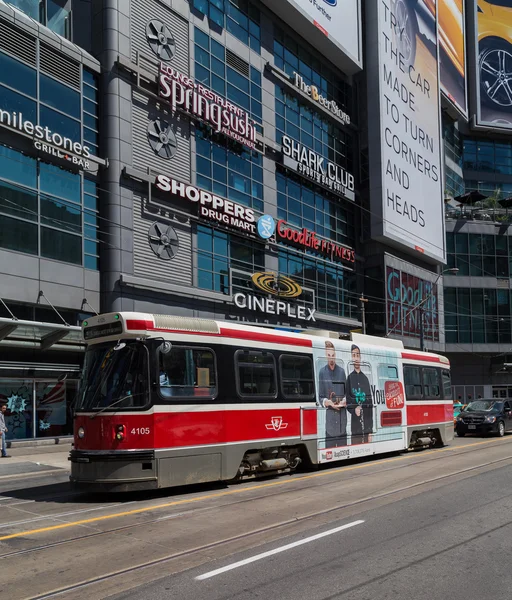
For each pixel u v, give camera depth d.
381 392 17.28
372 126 41.41
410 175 45.09
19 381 20.72
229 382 12.23
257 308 29.89
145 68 24.83
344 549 7.42
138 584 6.16
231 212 28.36
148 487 10.53
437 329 49.56
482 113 62.78
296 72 36.31
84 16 23.91
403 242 42.81
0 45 19.81
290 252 33.88
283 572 6.50
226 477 11.83
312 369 14.63
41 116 21.03
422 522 8.89
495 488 11.90
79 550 7.48
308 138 36.78
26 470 15.77
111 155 23.19
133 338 11.05
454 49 58.88
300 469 14.81
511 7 63.88
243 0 31.98
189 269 26.38
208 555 7.22
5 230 19.56
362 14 42.81
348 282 39.81
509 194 64.44
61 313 21.58
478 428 25.02
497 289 56.06
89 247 22.61
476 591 5.88
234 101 30.52
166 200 25.55
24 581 6.30
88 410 10.84
